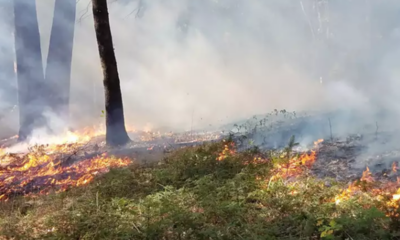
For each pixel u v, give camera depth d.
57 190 7.93
